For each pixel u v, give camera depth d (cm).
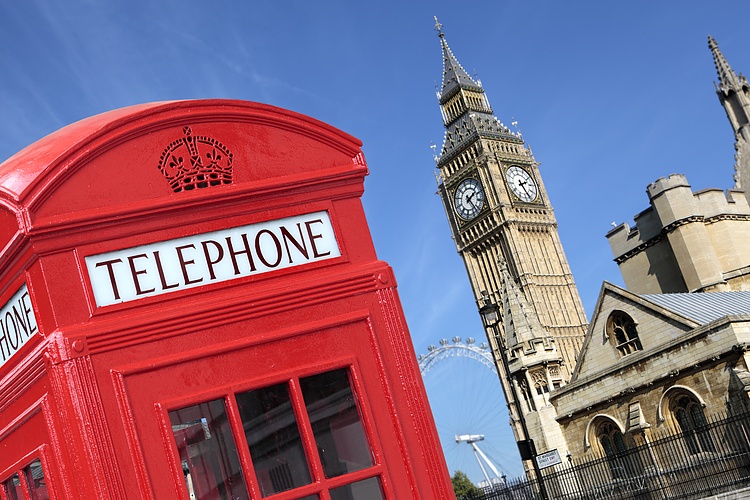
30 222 366
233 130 420
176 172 402
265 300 398
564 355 12825
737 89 7744
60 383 358
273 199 418
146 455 361
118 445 359
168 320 380
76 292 371
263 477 373
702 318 3750
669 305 3978
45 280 367
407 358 422
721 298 4159
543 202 13925
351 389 407
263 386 387
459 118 14238
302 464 385
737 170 7731
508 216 13325
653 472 3659
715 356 3562
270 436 382
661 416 3775
